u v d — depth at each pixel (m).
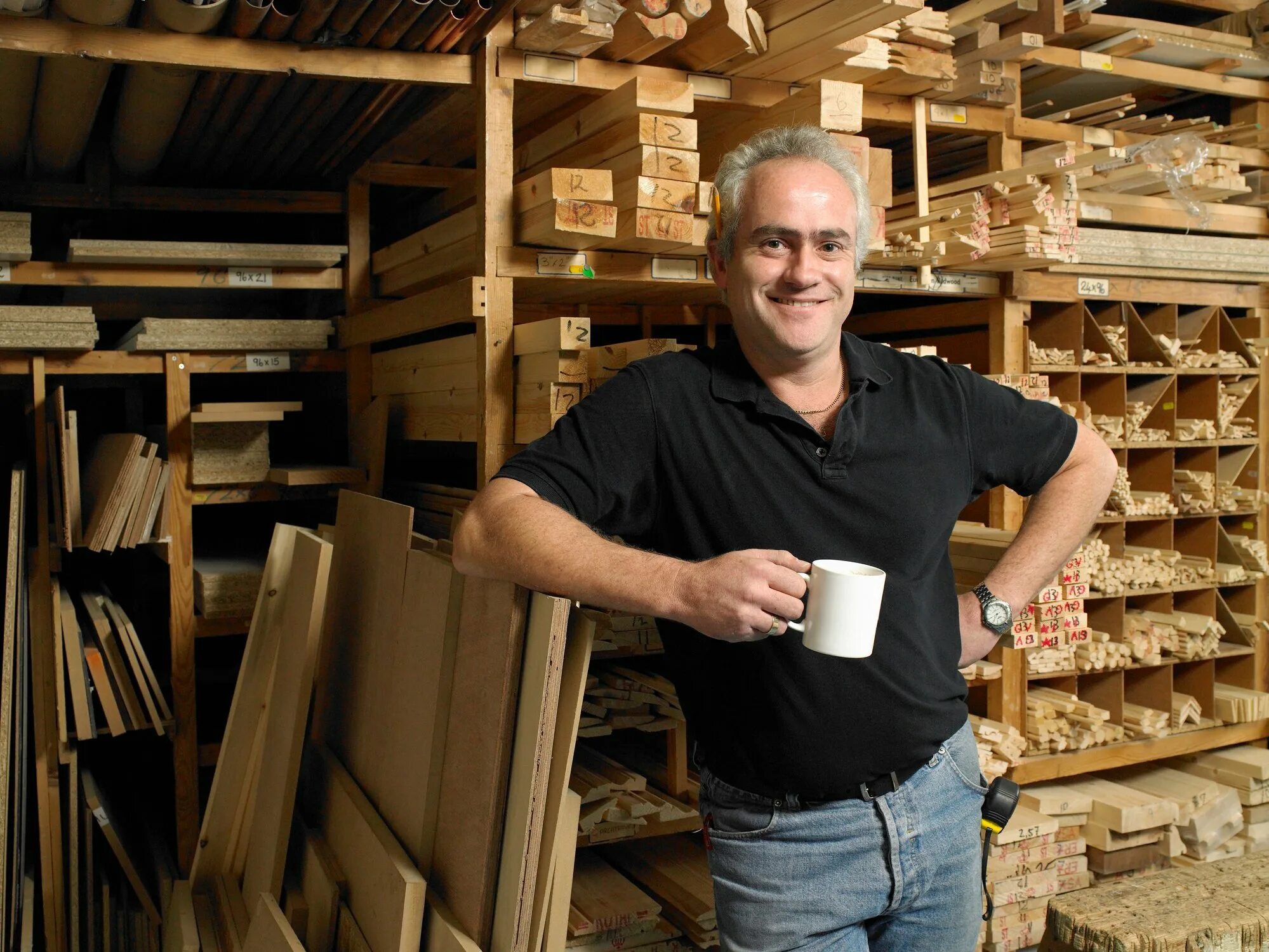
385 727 2.03
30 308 2.59
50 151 2.83
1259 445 3.53
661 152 2.10
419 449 3.77
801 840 1.53
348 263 3.09
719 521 1.53
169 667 3.40
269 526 3.99
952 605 1.67
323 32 2.11
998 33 2.77
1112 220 3.14
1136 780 3.40
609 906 2.48
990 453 1.69
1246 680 3.59
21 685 2.62
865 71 2.49
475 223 2.36
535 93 2.51
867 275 2.72
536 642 1.48
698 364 1.60
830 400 1.60
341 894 1.98
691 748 2.86
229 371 2.92
